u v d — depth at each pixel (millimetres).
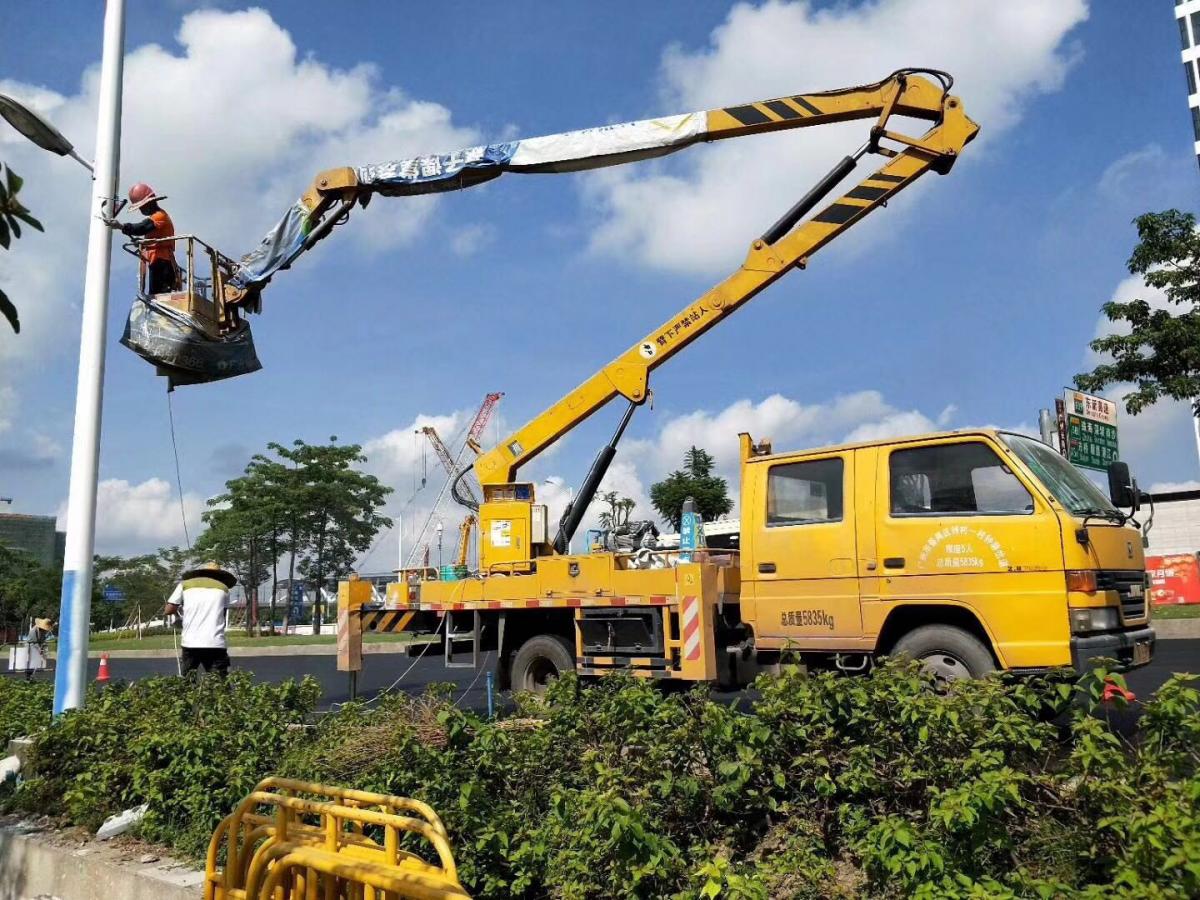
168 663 25062
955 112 10000
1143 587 7285
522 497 11156
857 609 7293
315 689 8055
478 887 4438
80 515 8398
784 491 7934
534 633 10359
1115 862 3244
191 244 10430
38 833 6426
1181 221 17328
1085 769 3512
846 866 4184
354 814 3777
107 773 6453
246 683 8148
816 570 7566
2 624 59344
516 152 10836
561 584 9727
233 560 41000
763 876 3771
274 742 6410
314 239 11109
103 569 57938
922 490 7141
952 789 3637
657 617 8898
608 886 4078
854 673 7316
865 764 4117
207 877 4555
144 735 6613
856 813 4027
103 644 38031
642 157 10766
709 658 8445
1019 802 3469
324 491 39031
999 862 3588
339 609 11344
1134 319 17922
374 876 3480
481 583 10438
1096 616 6328
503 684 10289
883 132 10086
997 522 6668
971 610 6691
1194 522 30922
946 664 6805
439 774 4895
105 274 8727
